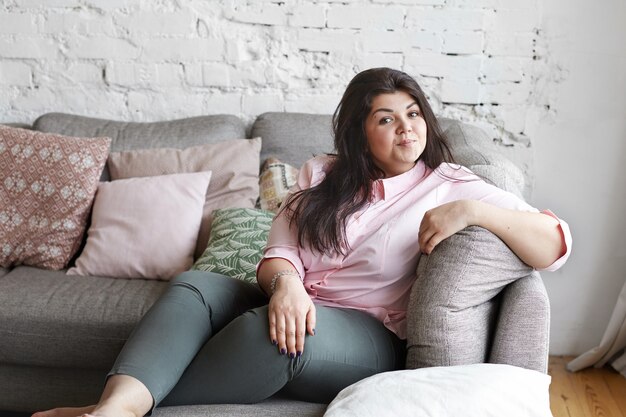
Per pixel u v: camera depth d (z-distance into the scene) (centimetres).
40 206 251
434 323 160
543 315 163
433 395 145
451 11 278
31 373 220
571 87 278
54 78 293
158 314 166
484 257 160
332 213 177
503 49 279
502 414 143
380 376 153
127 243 242
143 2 285
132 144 272
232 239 230
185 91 292
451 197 177
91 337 211
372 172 181
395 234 174
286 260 181
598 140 280
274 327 161
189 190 251
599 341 293
